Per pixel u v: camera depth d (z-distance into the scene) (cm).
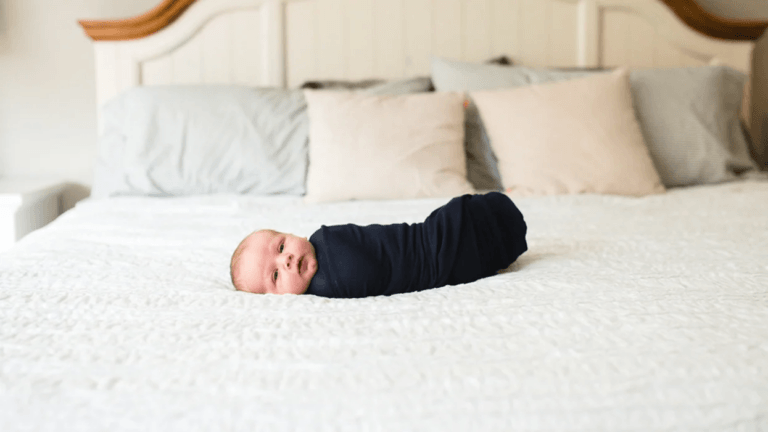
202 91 214
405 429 58
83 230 152
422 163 195
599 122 201
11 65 252
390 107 203
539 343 72
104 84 243
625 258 116
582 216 161
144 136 205
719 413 60
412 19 255
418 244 103
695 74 228
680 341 72
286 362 68
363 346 73
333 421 58
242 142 206
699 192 196
